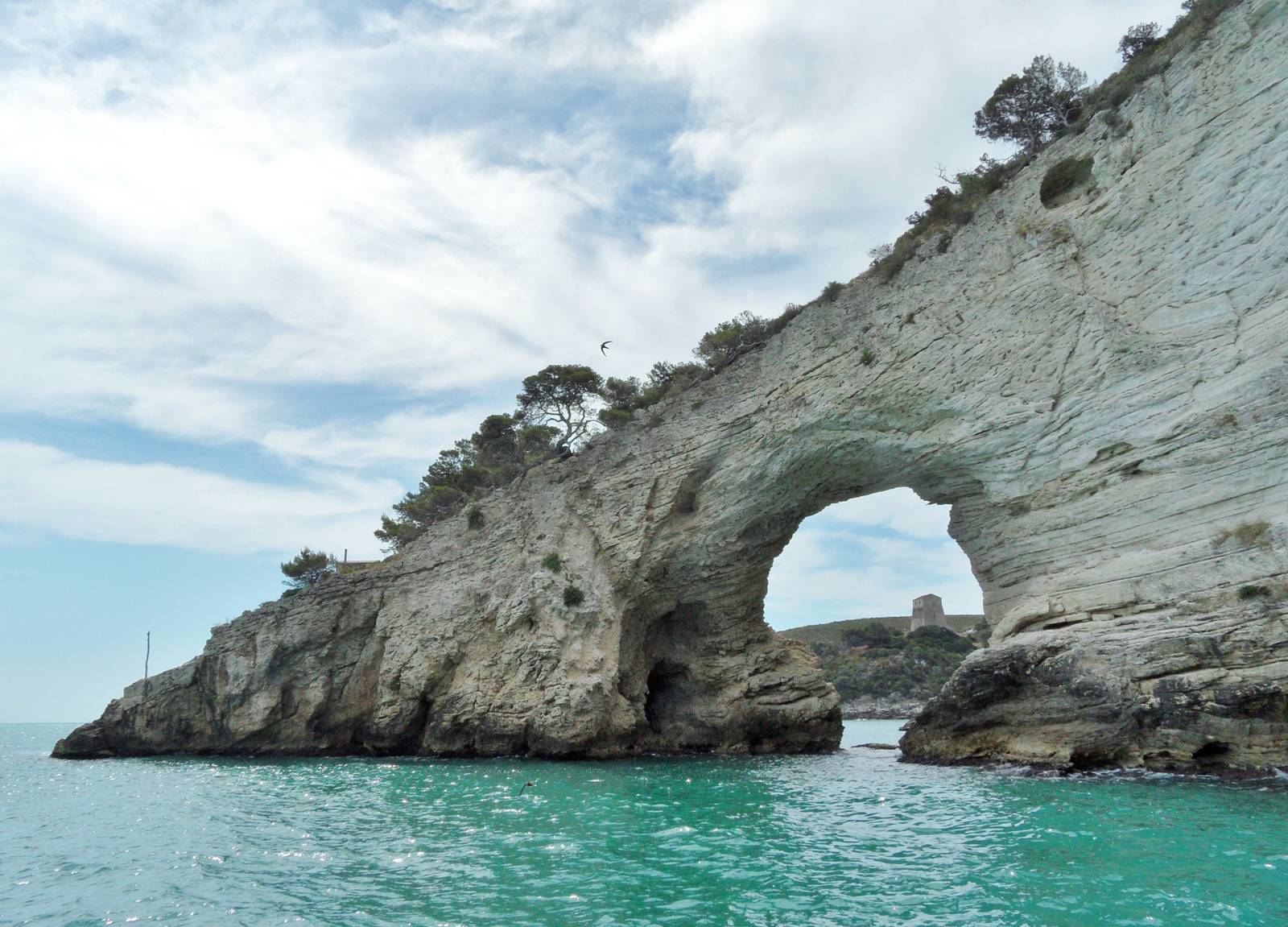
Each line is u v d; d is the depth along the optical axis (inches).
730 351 1456.7
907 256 1160.2
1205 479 780.6
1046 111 1205.1
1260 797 601.9
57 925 389.7
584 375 2004.2
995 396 990.4
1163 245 879.7
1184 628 737.6
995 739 880.9
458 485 2089.1
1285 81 808.9
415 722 1464.1
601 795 784.9
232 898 427.8
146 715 1775.3
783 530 1357.0
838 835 542.6
